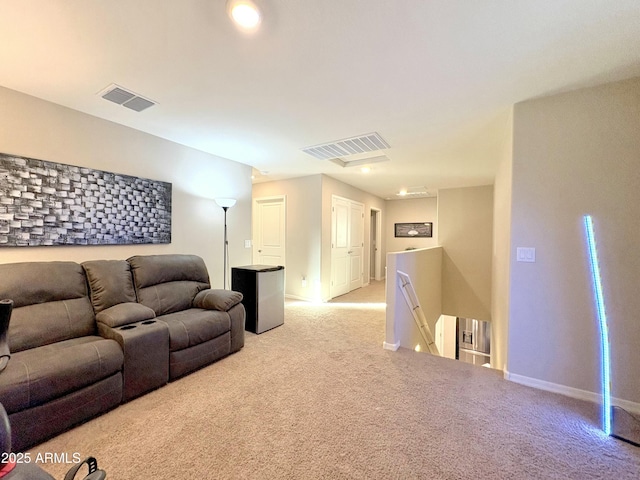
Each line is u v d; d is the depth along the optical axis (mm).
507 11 1383
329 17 1433
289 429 1746
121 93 2270
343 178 5594
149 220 3146
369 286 7090
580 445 1622
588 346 2092
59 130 2475
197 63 1854
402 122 2762
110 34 1589
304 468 1448
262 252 6152
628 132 1964
